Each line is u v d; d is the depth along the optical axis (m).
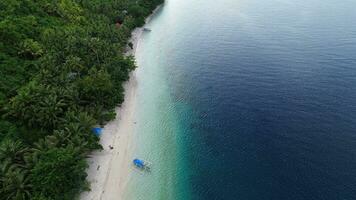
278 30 128.75
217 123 69.62
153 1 150.00
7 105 55.34
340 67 95.00
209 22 138.00
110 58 78.06
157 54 103.62
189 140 64.06
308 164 58.28
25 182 43.41
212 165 57.97
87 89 63.66
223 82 86.94
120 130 64.38
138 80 85.62
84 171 51.66
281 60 100.12
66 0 103.25
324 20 141.75
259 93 81.38
